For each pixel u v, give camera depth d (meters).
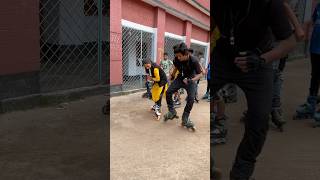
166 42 7.51
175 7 7.40
